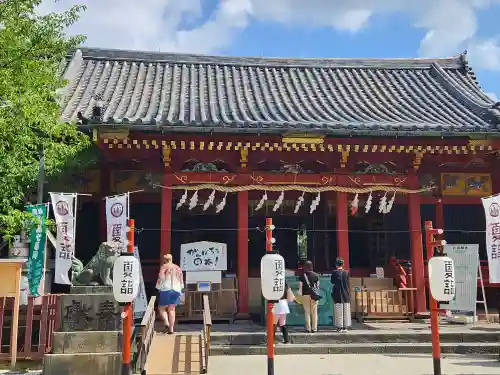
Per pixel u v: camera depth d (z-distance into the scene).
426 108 18.31
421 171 17.31
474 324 14.17
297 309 13.90
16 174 11.20
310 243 18.45
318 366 10.60
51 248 14.21
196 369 9.79
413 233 15.89
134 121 13.88
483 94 20.03
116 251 9.98
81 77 19.25
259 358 11.36
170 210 15.27
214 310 15.00
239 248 15.35
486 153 16.03
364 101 19.00
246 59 21.89
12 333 9.42
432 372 10.08
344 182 15.92
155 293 16.48
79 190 16.36
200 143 14.83
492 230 13.71
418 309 15.34
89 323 9.27
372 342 12.45
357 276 18.22
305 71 21.78
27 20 10.73
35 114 10.24
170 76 20.36
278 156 15.68
